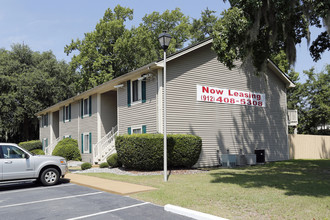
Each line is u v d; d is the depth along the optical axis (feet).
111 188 32.50
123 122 62.80
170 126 52.21
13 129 132.05
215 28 38.40
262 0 37.14
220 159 58.03
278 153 68.80
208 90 57.98
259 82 67.15
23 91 119.24
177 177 40.19
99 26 121.60
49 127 108.58
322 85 111.24
